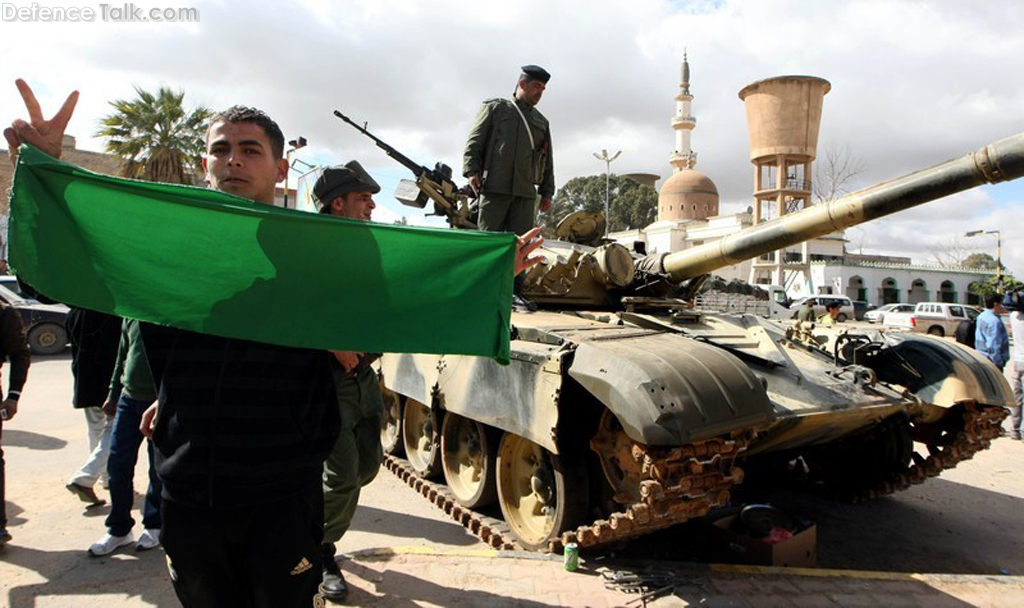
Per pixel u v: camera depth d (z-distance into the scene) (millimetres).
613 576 4508
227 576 2393
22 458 7453
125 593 4332
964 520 6492
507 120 7176
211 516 2250
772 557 5043
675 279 7031
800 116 40312
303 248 2340
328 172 4504
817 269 44625
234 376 2264
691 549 5574
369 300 2406
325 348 2309
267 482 2252
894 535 6105
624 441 4625
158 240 2221
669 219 52000
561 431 4742
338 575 4195
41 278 2113
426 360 6570
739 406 4270
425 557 4781
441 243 2510
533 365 4938
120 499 4945
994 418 6039
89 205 2174
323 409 2453
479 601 4133
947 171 4406
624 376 4219
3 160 23625
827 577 4598
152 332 2410
